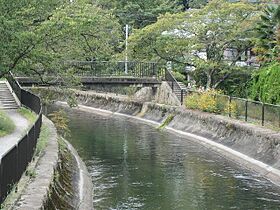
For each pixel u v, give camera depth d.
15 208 12.09
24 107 34.84
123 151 28.09
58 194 15.37
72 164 21.89
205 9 37.22
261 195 19.30
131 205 18.02
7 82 41.00
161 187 20.48
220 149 27.55
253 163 23.77
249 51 39.06
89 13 30.12
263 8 36.59
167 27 37.53
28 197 13.02
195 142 30.56
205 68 36.38
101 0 54.25
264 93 31.86
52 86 32.62
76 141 31.22
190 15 38.44
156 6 55.62
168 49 37.59
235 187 20.45
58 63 30.59
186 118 34.41
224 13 35.84
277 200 18.64
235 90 37.19
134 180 21.58
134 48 39.06
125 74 44.44
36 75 31.91
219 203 18.33
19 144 14.55
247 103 29.12
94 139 32.19
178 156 26.70
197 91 35.81
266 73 32.19
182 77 41.44
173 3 55.69
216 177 22.14
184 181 21.47
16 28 25.31
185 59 38.53
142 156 26.73
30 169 16.00
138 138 32.59
